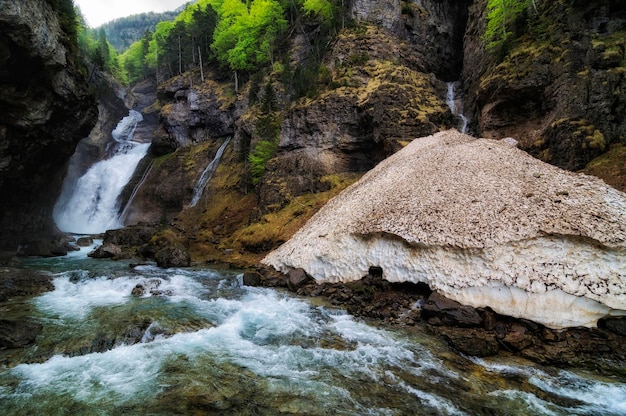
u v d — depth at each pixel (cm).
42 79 2144
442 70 4506
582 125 1892
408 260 1406
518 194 1398
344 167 3095
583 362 964
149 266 2258
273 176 3127
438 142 2327
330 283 1650
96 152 5578
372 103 2977
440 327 1191
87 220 4541
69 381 863
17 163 2303
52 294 1594
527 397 823
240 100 4788
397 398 810
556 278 1092
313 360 994
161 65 7288
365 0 4262
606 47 2061
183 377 886
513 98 2436
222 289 1709
